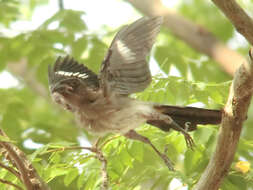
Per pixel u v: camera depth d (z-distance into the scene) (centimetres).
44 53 1481
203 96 1095
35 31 1512
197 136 1052
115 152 1127
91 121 964
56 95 948
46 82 1479
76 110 962
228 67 1859
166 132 1131
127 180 1145
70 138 1614
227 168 929
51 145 1057
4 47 1517
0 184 1040
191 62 1445
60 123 1848
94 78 965
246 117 901
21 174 906
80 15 1516
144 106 978
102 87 938
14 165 990
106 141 1056
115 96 946
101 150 1066
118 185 1107
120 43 919
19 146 1467
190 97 1138
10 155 901
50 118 1973
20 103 1658
